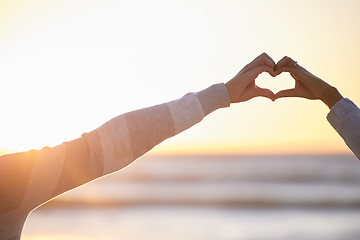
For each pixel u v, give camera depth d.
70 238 14.05
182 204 23.25
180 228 15.94
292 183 34.56
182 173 43.12
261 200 24.72
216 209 21.31
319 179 37.16
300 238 14.10
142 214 19.70
